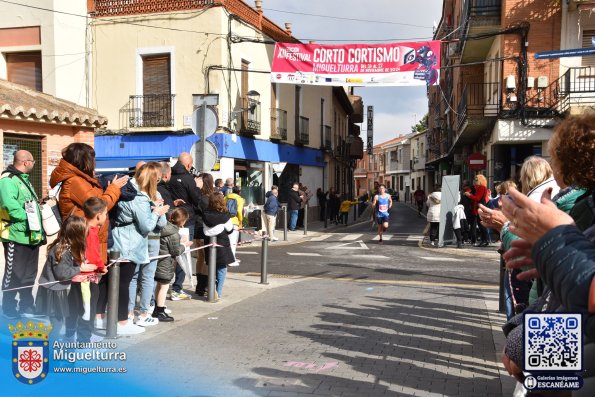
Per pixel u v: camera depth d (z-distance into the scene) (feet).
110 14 67.46
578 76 57.21
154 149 66.95
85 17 65.67
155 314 22.07
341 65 57.82
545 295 6.74
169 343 18.69
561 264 5.21
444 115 118.93
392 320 22.81
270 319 22.70
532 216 5.58
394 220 108.88
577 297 5.06
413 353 18.08
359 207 123.44
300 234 70.69
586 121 6.17
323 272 38.17
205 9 64.39
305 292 29.37
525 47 57.67
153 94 66.69
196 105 35.60
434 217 54.03
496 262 43.78
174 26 65.51
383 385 14.94
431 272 38.34
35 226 20.98
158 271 21.62
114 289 18.62
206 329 20.81
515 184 22.90
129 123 67.15
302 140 90.43
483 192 53.01
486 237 52.65
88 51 67.21
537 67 58.03
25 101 31.35
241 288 30.37
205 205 26.25
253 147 73.72
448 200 52.37
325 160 107.14
